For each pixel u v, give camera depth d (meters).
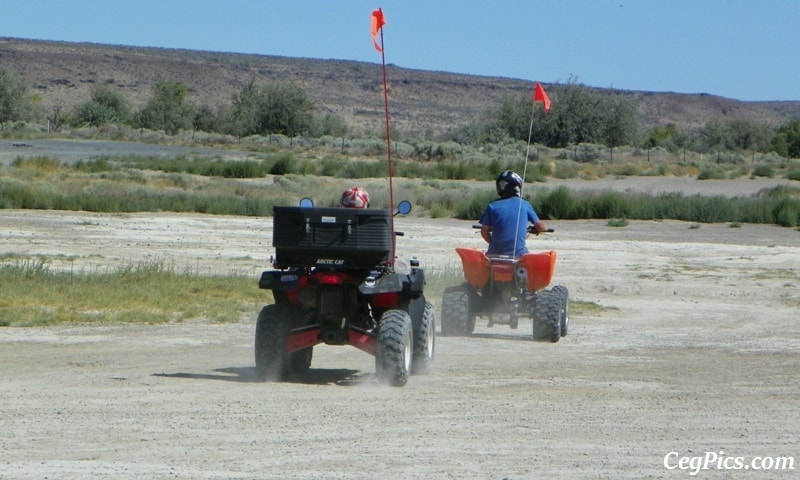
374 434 8.99
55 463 7.83
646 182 65.25
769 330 18.12
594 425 9.54
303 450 8.37
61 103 178.88
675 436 9.12
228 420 9.47
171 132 120.25
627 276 26.11
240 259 26.92
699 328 18.30
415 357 12.17
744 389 11.83
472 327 16.52
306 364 12.66
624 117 102.19
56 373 12.25
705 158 92.44
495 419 9.74
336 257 11.19
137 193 43.53
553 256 15.52
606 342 16.22
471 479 7.52
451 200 45.97
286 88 118.50
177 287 20.58
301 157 80.06
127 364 13.11
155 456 8.10
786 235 38.06
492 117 114.31
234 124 119.56
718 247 33.12
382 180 59.25
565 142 101.19
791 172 68.88
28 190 40.75
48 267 22.62
